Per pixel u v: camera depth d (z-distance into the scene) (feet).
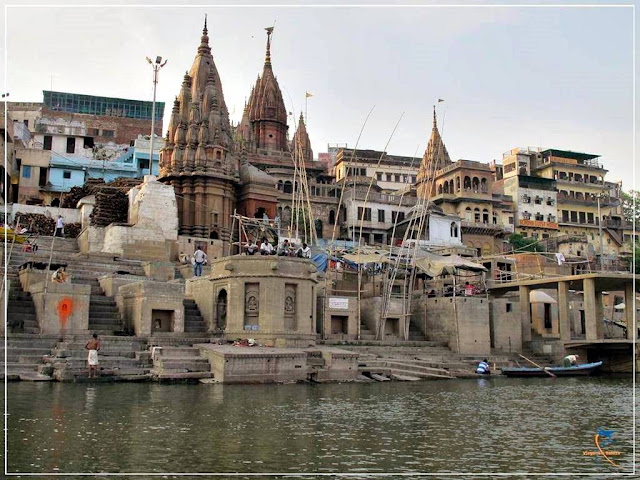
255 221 141.90
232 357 72.28
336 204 221.87
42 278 88.43
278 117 264.93
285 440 40.45
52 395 56.85
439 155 248.93
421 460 36.35
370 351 102.89
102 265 111.65
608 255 237.04
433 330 118.73
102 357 72.38
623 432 46.70
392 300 117.19
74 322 79.36
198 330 94.02
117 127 248.93
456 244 206.90
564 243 226.79
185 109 164.55
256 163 239.50
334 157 324.39
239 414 49.60
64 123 214.90
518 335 123.65
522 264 186.19
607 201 268.41
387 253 131.03
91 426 42.86
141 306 83.25
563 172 267.80
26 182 185.47
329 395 64.95
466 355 111.75
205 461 34.45
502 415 54.70
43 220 146.82
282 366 76.07
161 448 37.11
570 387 84.53
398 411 55.06
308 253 108.78
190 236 151.84
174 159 157.48
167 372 71.67
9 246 106.73
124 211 139.74
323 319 107.24
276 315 90.48
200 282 99.60
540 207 255.91
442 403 62.08
